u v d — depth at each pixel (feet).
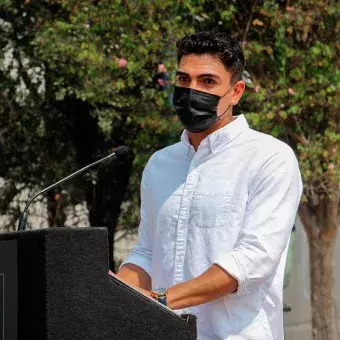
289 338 77.25
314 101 61.36
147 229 29.14
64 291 19.60
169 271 27.45
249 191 26.91
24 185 78.18
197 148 28.19
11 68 76.07
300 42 63.77
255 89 60.13
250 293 26.32
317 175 62.13
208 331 26.55
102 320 20.04
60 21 65.57
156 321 20.76
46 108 77.30
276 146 27.30
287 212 26.48
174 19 61.98
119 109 70.59
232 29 65.16
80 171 27.09
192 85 27.25
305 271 78.43
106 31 63.72
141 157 66.69
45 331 19.33
